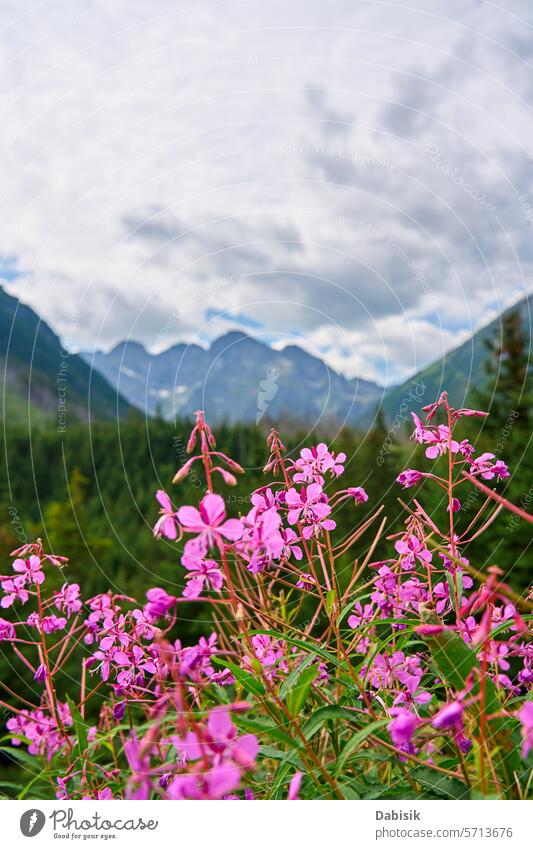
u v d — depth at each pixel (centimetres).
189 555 138
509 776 149
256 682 162
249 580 235
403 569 210
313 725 164
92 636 225
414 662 200
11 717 266
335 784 158
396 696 196
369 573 248
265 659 207
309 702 208
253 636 213
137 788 111
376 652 182
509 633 200
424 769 161
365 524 218
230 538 139
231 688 257
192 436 139
